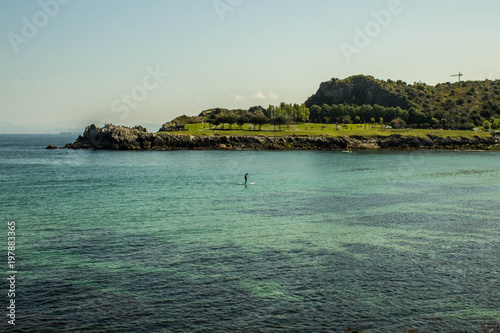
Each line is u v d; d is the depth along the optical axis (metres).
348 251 32.31
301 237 36.47
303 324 20.72
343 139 198.12
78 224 41.91
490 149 193.62
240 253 31.86
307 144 196.12
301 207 51.06
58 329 20.28
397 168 105.75
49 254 31.64
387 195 60.84
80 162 128.25
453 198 57.97
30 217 45.47
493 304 22.97
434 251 32.31
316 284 25.67
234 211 48.53
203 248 33.19
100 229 39.66
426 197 58.91
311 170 101.12
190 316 21.58
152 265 29.16
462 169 102.69
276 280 26.33
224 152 172.75
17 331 20.03
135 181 79.69
